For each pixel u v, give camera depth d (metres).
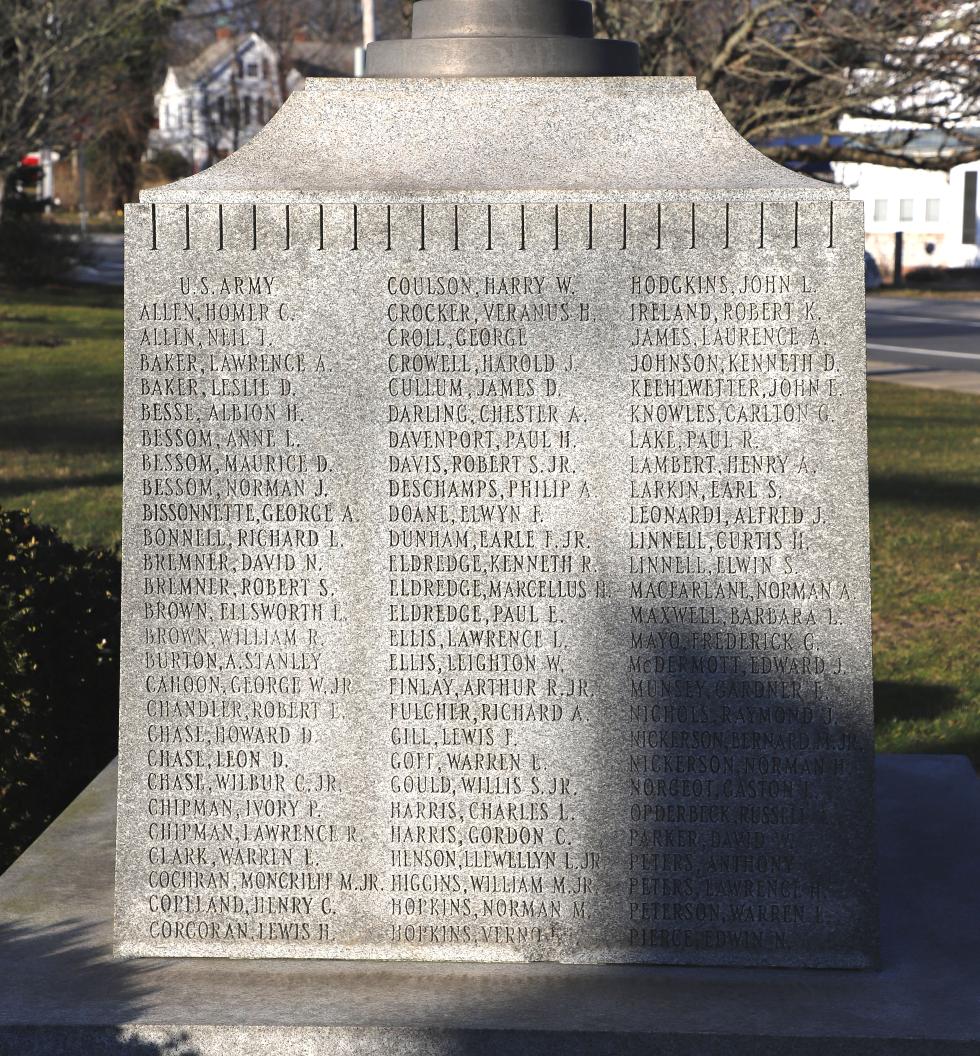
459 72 4.31
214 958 4.13
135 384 4.04
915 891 4.47
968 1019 3.72
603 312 3.97
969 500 13.15
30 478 13.72
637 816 4.07
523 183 4.03
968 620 9.35
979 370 23.14
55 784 5.71
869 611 3.99
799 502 3.98
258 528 4.06
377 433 4.03
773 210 3.92
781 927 4.07
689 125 4.18
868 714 4.01
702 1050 3.64
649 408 3.99
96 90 25.70
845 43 12.41
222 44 56.72
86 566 6.12
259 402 4.04
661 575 4.02
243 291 4.01
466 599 4.05
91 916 4.35
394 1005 3.81
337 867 4.12
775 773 4.05
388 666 4.07
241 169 4.12
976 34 12.06
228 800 4.12
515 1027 3.67
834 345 3.94
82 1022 3.69
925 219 43.69
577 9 4.48
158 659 4.10
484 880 4.11
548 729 4.07
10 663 5.45
